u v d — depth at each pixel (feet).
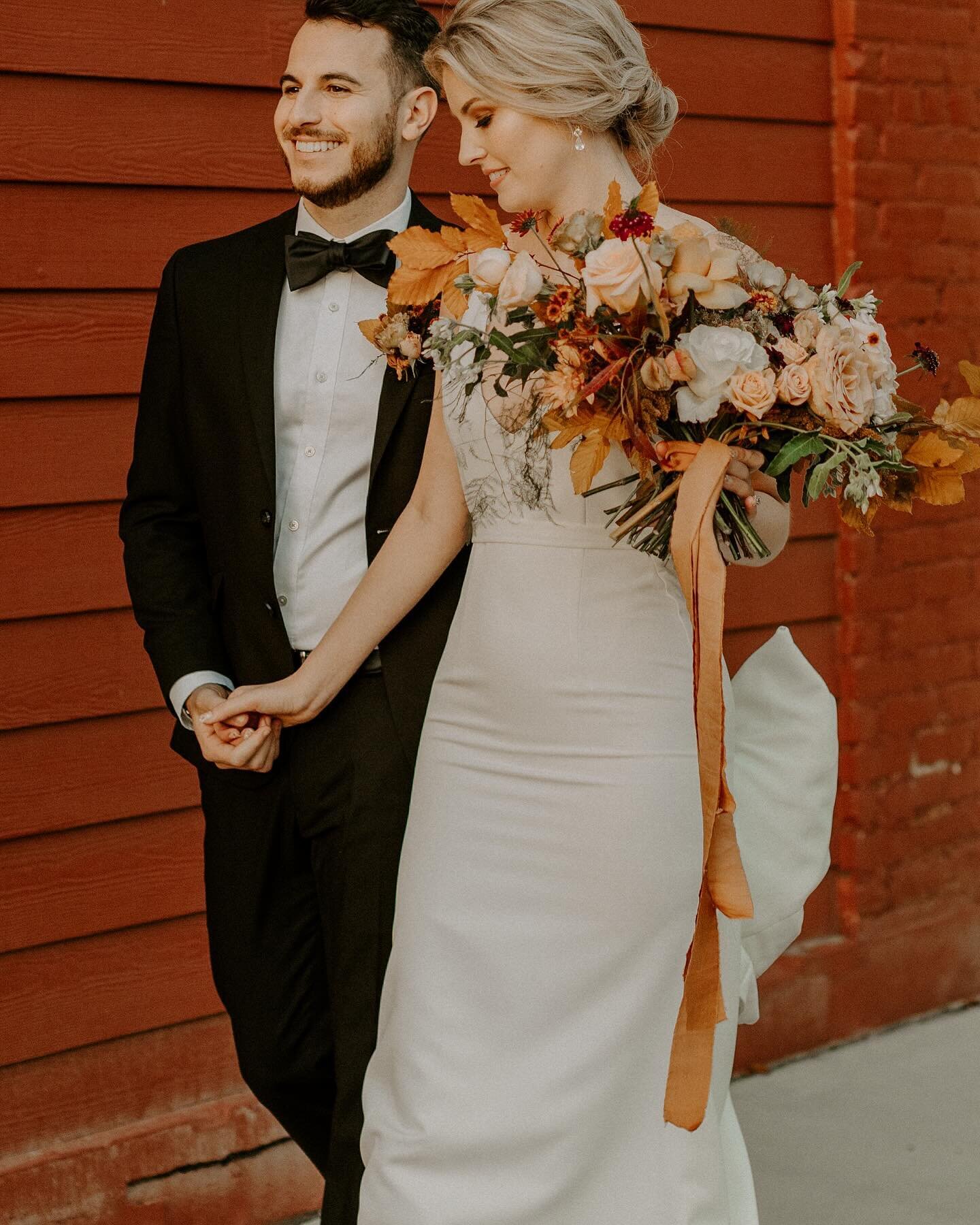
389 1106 7.69
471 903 7.55
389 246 7.23
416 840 7.82
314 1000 9.05
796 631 13.08
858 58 12.69
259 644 8.54
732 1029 7.97
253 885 8.77
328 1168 8.65
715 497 6.77
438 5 10.96
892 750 13.53
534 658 7.40
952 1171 11.16
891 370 6.93
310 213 8.63
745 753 8.68
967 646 14.05
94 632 9.96
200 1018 10.57
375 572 8.16
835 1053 13.17
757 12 12.32
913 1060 13.03
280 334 8.50
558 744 7.40
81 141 9.61
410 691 8.34
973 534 14.02
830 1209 10.62
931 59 13.15
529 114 7.28
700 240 6.52
